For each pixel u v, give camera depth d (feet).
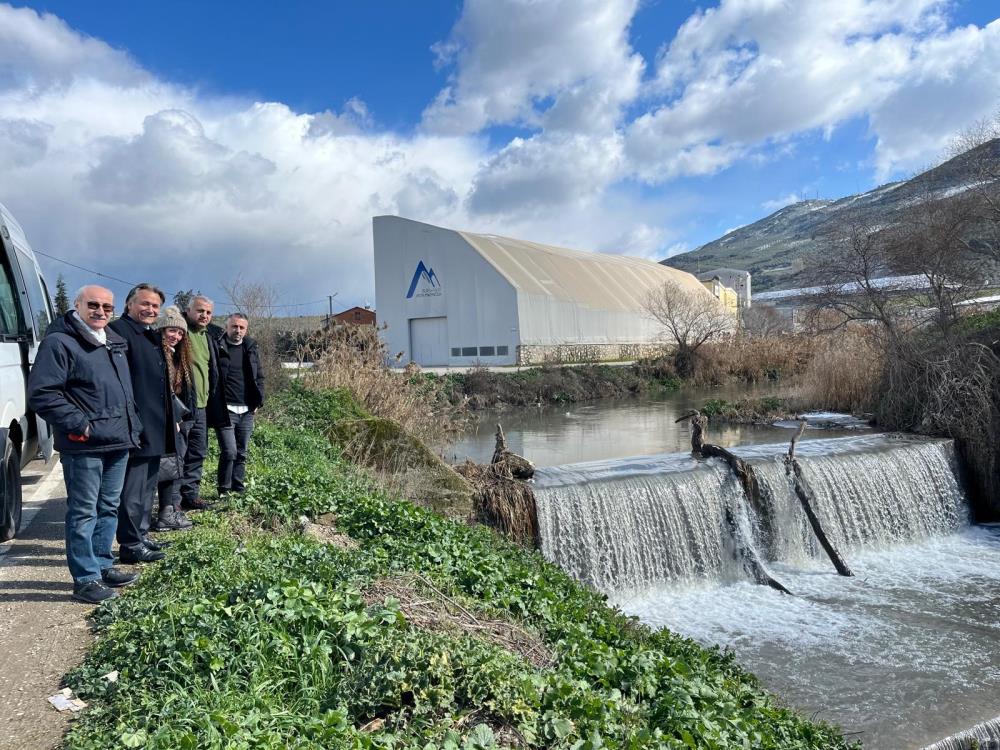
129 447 19.08
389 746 12.84
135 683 14.05
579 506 40.42
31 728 13.08
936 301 77.61
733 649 32.76
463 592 23.06
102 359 18.57
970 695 28.37
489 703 14.90
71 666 15.33
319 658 15.20
